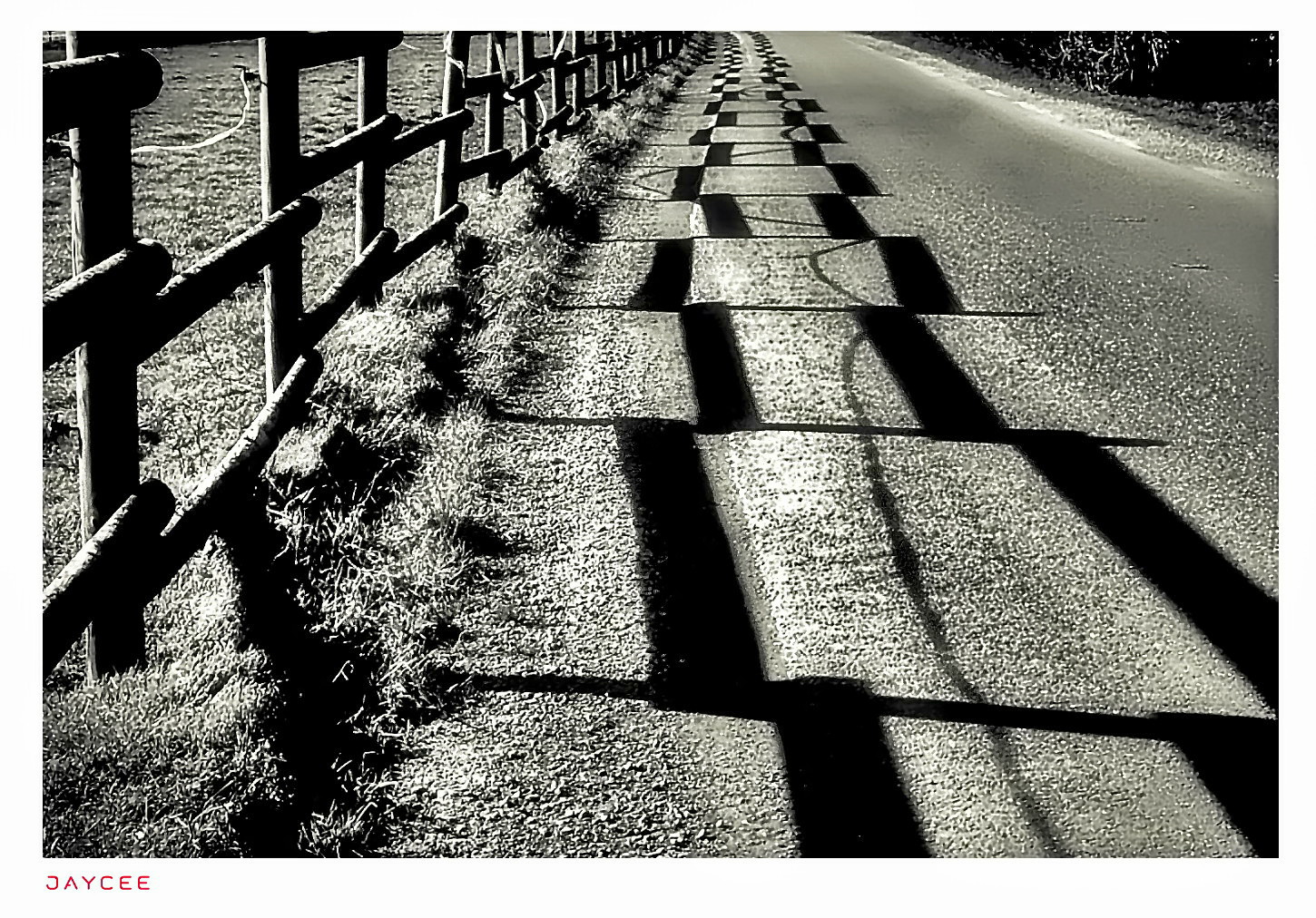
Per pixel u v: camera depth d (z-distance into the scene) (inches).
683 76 821.2
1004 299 241.1
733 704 111.1
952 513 149.6
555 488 153.9
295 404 142.5
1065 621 125.5
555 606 126.6
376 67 195.8
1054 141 458.9
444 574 127.9
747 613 126.2
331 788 96.7
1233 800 99.7
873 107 593.9
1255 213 320.2
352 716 103.4
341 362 162.6
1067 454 167.0
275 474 130.8
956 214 321.1
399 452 149.7
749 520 146.7
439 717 108.5
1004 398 187.8
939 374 198.7
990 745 106.0
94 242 94.3
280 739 97.8
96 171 93.6
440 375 176.6
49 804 88.6
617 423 175.8
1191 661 118.7
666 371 198.4
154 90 98.8
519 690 112.3
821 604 128.3
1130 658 119.1
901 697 112.5
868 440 171.5
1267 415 180.7
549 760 103.0
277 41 141.6
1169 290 247.0
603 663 116.8
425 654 115.7
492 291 218.1
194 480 142.9
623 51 617.6
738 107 606.2
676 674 115.3
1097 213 321.4
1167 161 405.4
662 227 309.0
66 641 88.0
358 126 199.0
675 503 150.7
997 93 653.9
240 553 115.3
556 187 318.0
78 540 135.6
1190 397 188.2
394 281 205.5
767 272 262.2
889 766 103.2
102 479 97.7
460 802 98.0
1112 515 149.2
